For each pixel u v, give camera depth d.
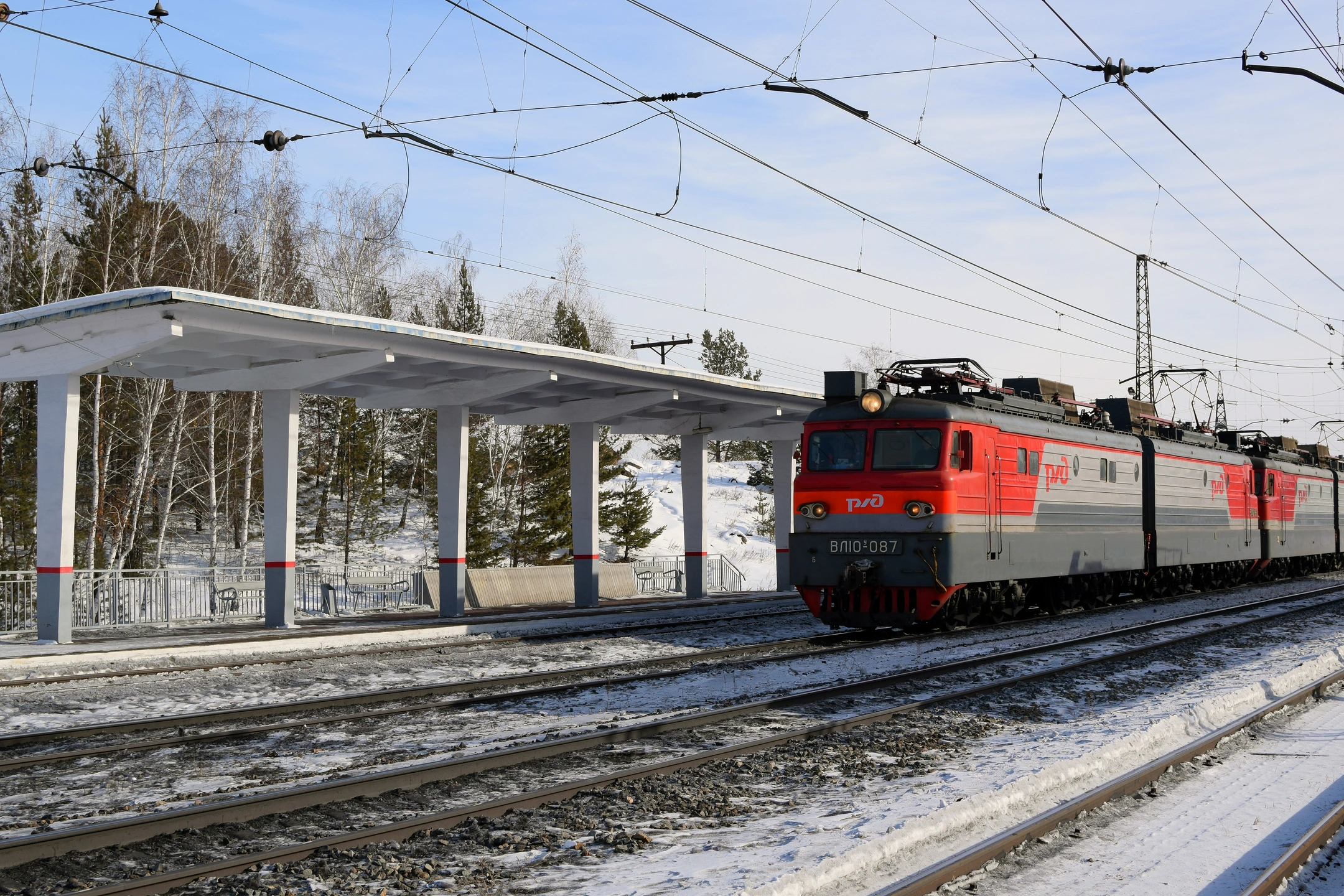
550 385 25.17
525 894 6.30
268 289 36.44
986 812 7.75
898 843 6.86
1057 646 17.84
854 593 18.80
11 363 19.78
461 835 7.43
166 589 23.86
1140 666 16.34
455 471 24.75
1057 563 21.72
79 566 33.88
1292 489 37.06
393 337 19.58
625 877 6.54
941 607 18.64
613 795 8.50
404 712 12.41
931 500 18.09
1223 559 30.89
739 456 88.31
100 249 33.12
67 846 6.98
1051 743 10.41
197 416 35.66
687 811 8.18
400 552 44.78
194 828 7.55
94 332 18.30
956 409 18.66
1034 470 20.95
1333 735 11.12
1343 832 7.52
